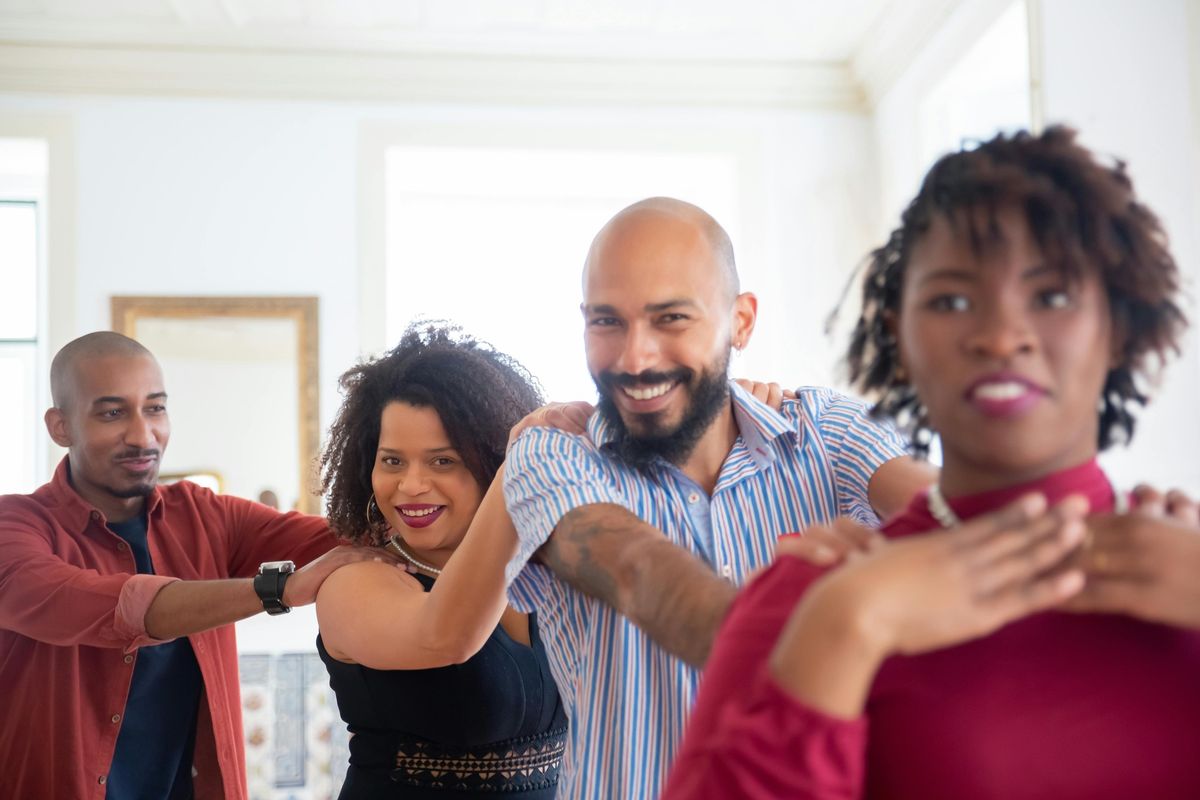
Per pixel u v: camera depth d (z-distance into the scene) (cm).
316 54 488
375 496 196
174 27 467
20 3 449
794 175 511
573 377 530
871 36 483
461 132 494
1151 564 71
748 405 145
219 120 485
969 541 69
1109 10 345
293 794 386
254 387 477
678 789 75
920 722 74
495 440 189
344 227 487
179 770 251
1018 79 443
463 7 459
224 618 213
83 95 479
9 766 239
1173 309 81
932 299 79
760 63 509
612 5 459
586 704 138
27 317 511
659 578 112
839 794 69
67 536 252
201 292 479
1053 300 77
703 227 136
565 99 501
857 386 94
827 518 144
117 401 252
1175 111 335
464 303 530
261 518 272
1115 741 72
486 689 179
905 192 482
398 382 190
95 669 240
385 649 172
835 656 68
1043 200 76
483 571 158
